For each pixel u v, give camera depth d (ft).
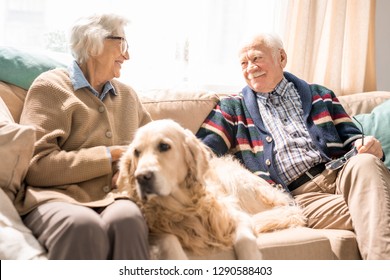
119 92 6.11
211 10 9.02
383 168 5.72
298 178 6.81
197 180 4.97
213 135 6.99
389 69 11.30
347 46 10.25
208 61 9.19
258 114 7.20
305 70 9.45
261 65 7.25
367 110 8.67
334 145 6.97
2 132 4.65
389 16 11.16
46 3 7.75
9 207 4.38
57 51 7.87
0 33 7.57
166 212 4.91
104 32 5.69
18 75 6.20
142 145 4.74
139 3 8.21
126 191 4.91
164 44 8.47
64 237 3.94
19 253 4.02
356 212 5.54
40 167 4.91
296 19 9.29
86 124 5.37
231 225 5.11
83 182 5.17
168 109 7.20
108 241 4.09
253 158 6.86
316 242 5.20
